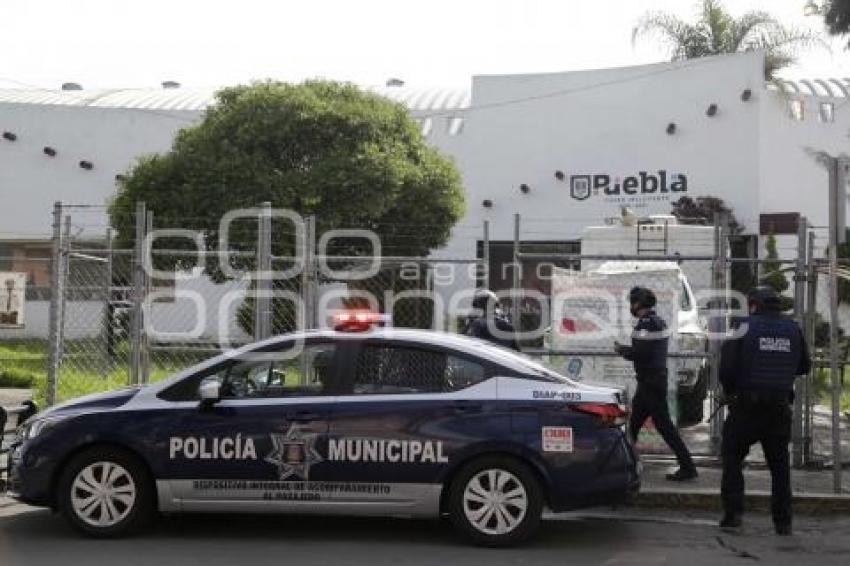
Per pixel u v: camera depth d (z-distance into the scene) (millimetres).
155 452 7570
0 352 21562
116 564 6953
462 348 7715
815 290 10711
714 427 10828
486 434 7430
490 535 7477
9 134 33219
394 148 23391
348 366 7695
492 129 32062
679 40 32656
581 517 8773
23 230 33312
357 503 7508
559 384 7617
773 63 30938
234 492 7559
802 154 29844
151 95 38656
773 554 7531
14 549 7367
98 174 33375
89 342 18516
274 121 22578
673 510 9086
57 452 7641
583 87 31250
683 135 30219
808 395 10547
